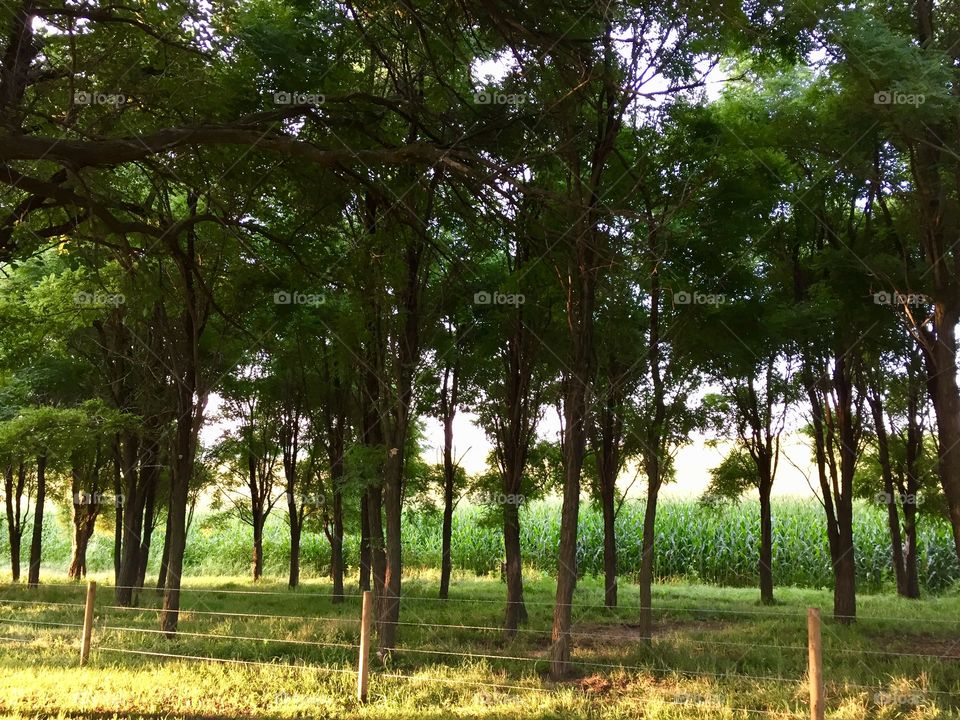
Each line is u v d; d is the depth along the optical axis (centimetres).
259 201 1253
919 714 796
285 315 1411
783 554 2802
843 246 1411
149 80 995
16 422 1568
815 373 1588
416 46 1139
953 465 1139
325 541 3278
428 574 2866
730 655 1123
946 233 1202
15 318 1558
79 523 2572
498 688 925
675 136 1241
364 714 808
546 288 1380
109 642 1227
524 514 3094
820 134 1245
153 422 1862
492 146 1061
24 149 799
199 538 3522
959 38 1127
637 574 2881
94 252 1170
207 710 809
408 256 1221
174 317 1539
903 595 2036
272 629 1348
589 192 1141
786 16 966
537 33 939
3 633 1323
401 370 1198
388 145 1111
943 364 1163
